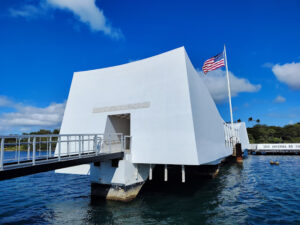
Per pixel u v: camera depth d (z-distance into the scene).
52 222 9.90
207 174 21.11
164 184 18.09
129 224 9.59
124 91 15.46
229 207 11.93
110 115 16.06
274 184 18.03
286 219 10.03
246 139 52.47
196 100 14.16
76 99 17.44
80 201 13.22
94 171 13.99
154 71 14.55
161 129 13.27
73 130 16.52
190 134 12.30
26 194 15.27
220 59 21.83
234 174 23.70
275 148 50.34
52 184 19.16
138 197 13.90
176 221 9.91
